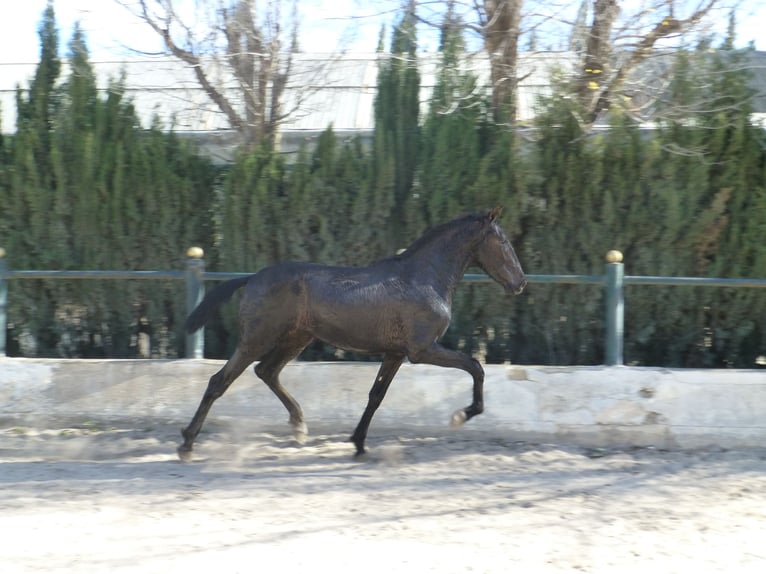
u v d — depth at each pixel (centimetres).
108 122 806
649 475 614
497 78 828
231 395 725
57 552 448
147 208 795
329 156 788
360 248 794
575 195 770
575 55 839
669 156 755
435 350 622
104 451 677
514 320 785
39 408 735
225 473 613
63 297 798
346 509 528
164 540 467
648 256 764
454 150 784
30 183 790
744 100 772
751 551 463
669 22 807
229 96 918
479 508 534
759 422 680
